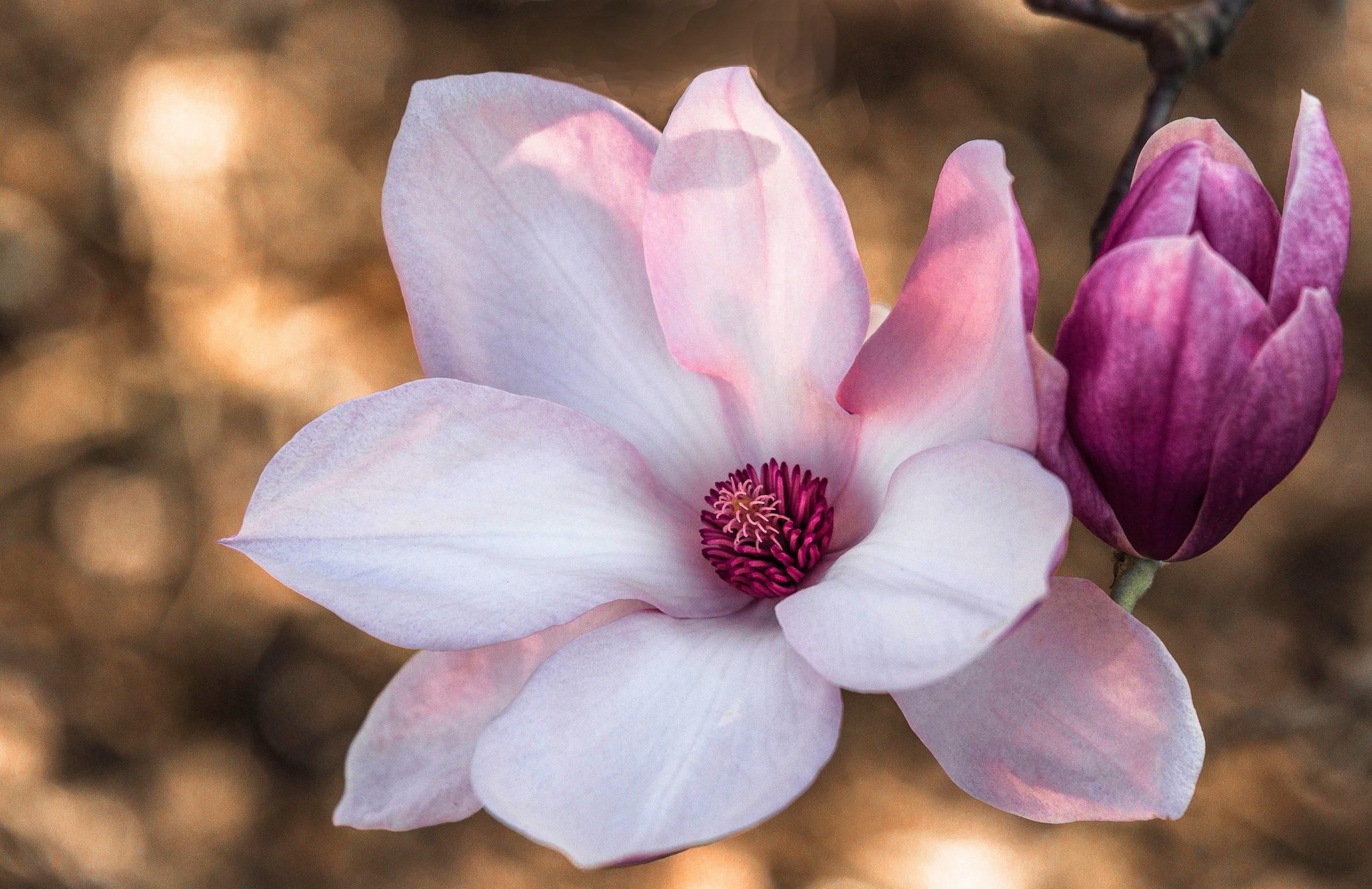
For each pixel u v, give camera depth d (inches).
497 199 28.1
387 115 68.1
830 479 28.4
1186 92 67.5
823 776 60.8
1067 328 26.6
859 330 27.6
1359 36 66.5
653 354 28.4
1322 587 62.4
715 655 27.2
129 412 65.7
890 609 26.2
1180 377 26.2
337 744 63.9
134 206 65.7
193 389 64.6
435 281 28.0
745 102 27.2
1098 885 58.6
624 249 28.3
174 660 64.4
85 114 67.5
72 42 68.2
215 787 63.0
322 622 64.9
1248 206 26.4
